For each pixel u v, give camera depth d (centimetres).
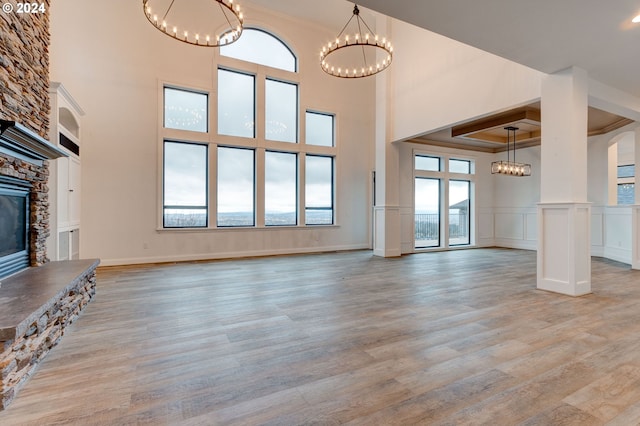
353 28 791
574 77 380
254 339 251
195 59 644
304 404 166
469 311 318
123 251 588
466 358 218
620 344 239
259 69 704
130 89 592
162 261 618
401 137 675
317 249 779
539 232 407
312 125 786
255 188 710
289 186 761
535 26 299
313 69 773
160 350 231
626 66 381
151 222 609
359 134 835
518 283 443
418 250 803
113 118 578
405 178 784
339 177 805
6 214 276
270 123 733
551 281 396
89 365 208
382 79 705
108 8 576
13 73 278
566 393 175
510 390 178
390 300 359
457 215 891
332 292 395
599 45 332
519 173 709
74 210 506
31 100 317
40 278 270
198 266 577
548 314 308
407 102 657
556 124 393
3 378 162
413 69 641
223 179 687
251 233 704
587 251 386
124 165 587
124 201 587
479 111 511
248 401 169
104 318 297
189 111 650
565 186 383
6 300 208
